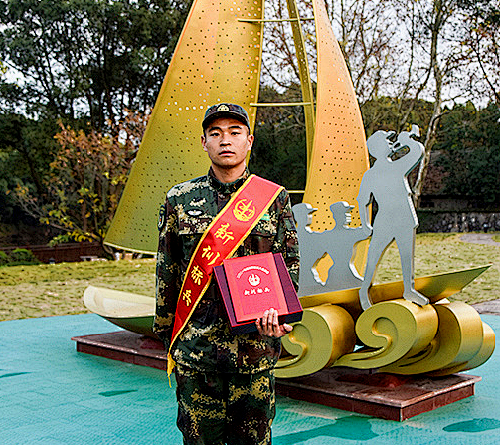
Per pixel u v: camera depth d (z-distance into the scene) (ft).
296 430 10.80
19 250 58.95
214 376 6.87
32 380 14.87
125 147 52.16
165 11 62.49
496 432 10.61
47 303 28.45
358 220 15.60
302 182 68.08
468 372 15.40
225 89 15.96
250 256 6.71
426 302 11.33
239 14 16.12
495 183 82.38
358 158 15.61
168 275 7.21
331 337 11.66
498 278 34.06
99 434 10.85
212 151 7.03
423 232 74.38
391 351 11.52
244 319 6.37
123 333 19.07
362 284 12.12
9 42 59.62
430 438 10.31
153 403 12.85
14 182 68.74
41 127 61.36
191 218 7.03
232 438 7.02
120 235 16.90
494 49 61.11
